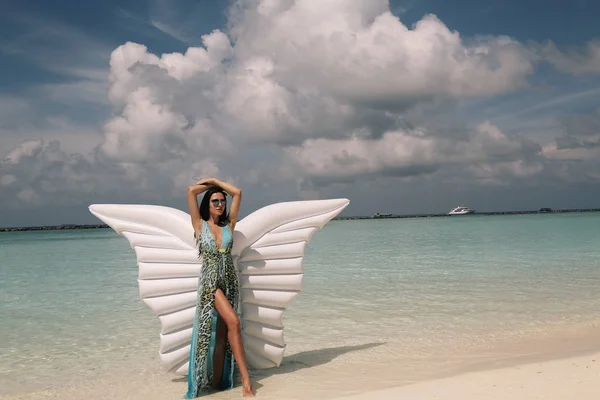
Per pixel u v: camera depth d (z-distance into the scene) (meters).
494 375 3.88
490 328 6.08
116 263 17.50
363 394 3.60
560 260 13.41
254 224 4.36
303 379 4.25
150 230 4.36
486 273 11.25
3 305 8.95
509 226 41.09
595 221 47.97
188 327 4.23
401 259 15.19
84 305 8.78
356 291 9.27
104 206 4.37
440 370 4.35
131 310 8.23
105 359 5.27
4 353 5.58
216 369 4.09
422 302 7.97
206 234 4.05
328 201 4.59
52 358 5.34
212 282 3.99
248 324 4.36
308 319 6.94
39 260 19.45
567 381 3.58
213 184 4.24
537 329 5.95
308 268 13.33
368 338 5.79
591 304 7.41
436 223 61.78
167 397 3.97
